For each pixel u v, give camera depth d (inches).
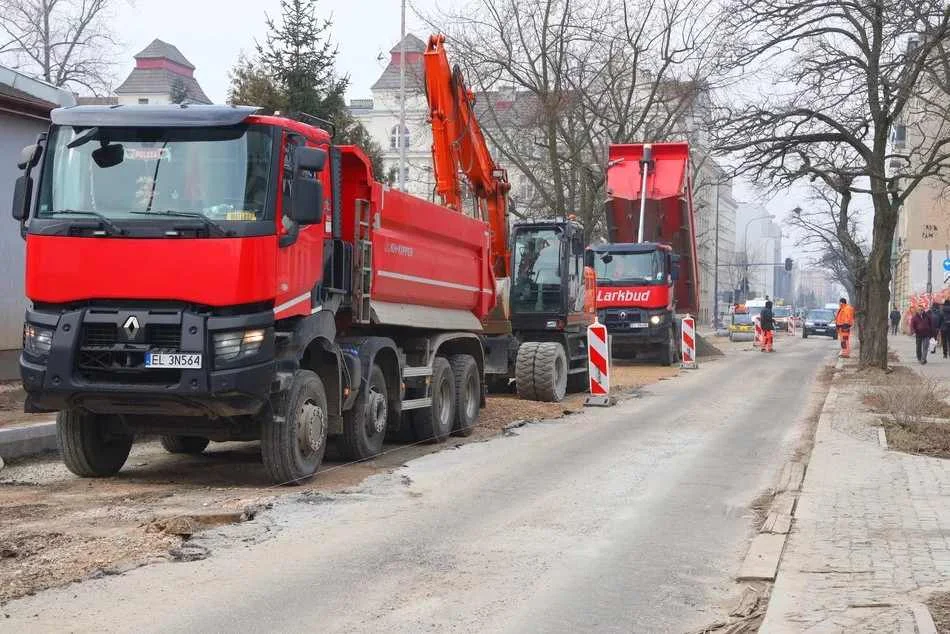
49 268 374.0
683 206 1213.7
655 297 1198.3
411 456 490.9
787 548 294.5
